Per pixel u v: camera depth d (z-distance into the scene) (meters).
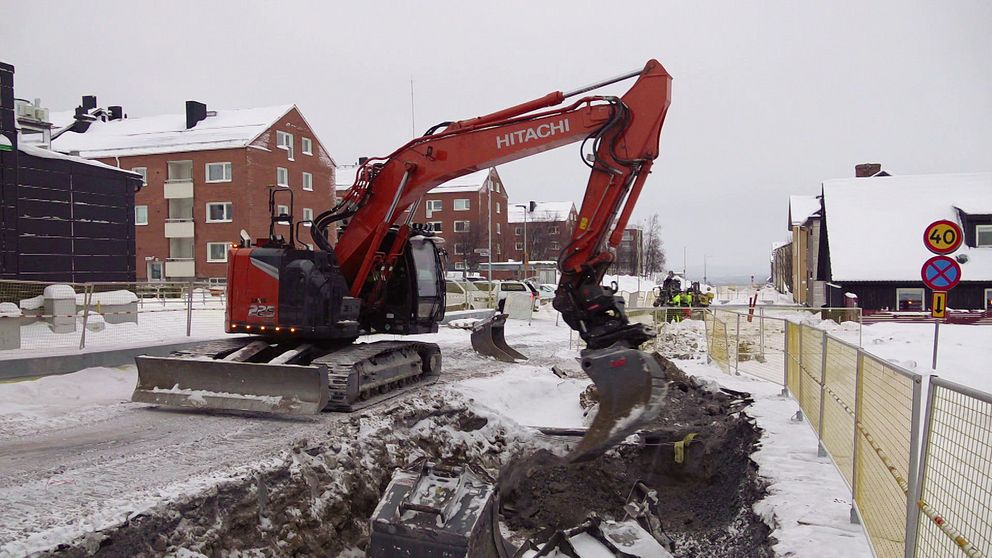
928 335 20.94
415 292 11.56
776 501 6.77
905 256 32.03
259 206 42.31
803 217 49.41
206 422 8.76
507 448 10.38
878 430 5.25
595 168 8.58
